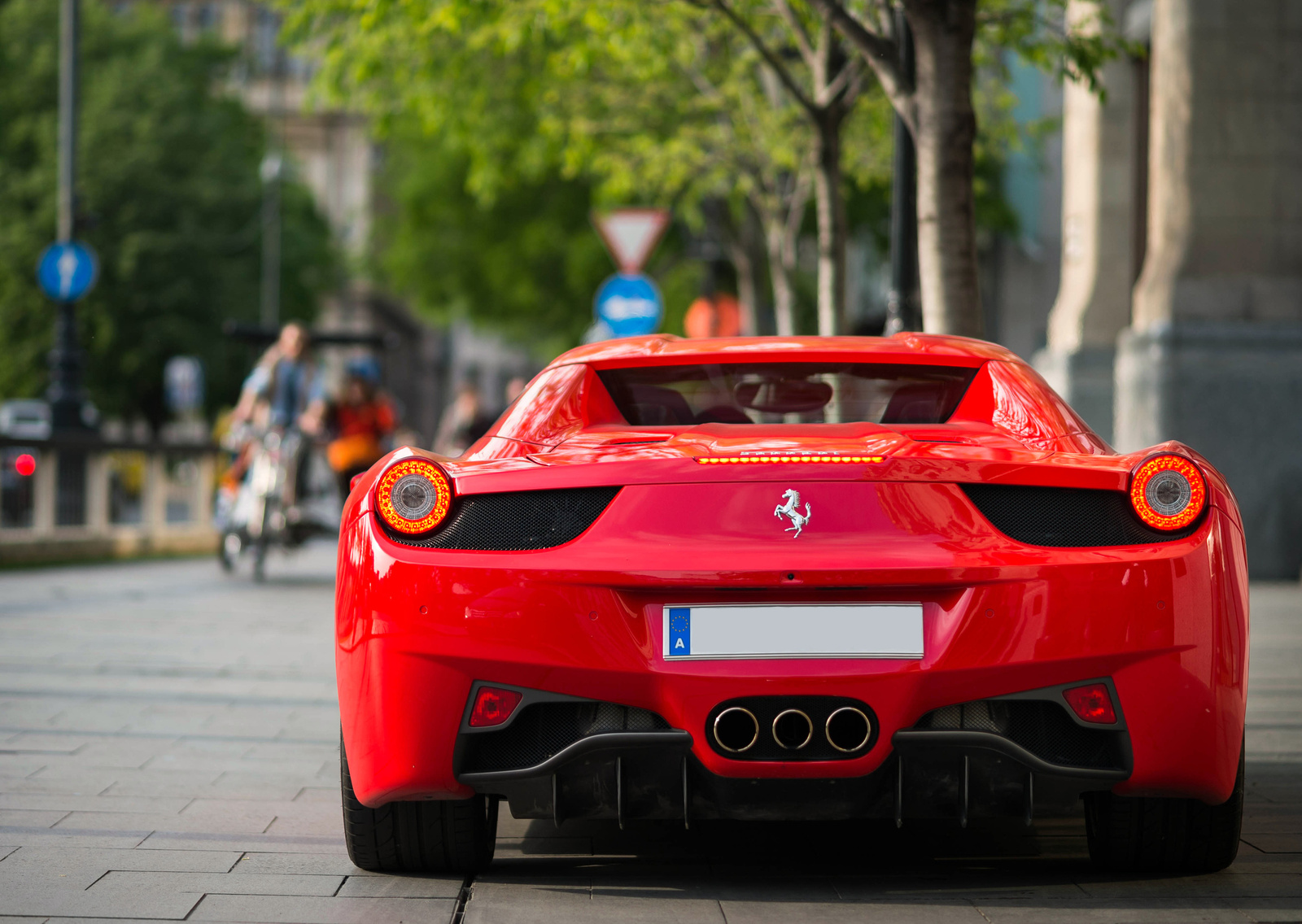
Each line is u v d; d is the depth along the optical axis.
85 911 9.54
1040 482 9.40
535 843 11.61
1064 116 47.91
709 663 9.14
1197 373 34.22
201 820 12.21
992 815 9.55
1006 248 70.75
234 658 21.77
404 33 38.44
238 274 123.06
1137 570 9.25
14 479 40.97
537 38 33.50
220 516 38.41
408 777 9.54
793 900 9.84
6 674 19.95
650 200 57.69
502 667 9.32
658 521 9.33
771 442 9.88
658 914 9.49
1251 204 34.66
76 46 52.56
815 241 73.38
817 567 9.05
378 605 9.52
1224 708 9.40
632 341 12.80
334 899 9.89
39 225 112.00
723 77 47.12
